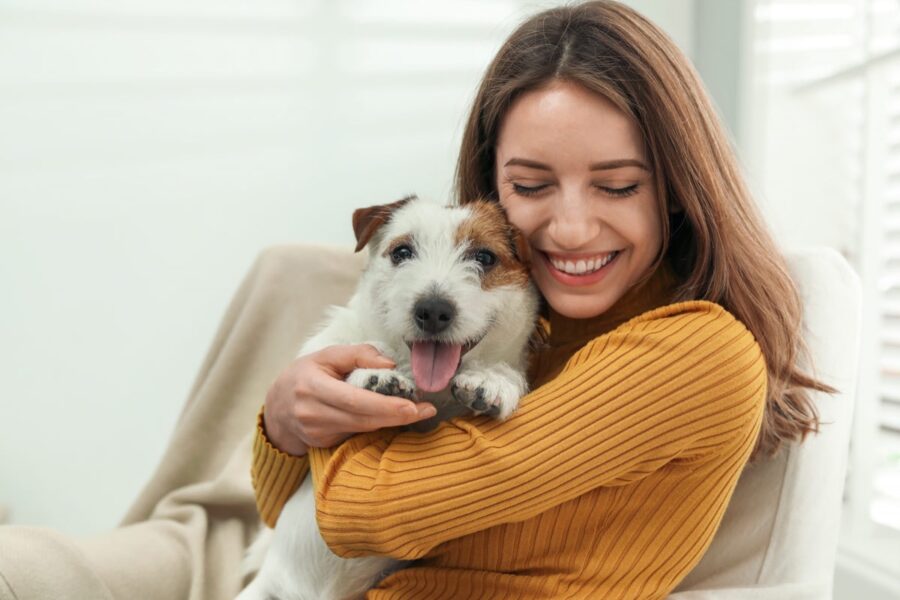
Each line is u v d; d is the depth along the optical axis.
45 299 2.92
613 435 1.02
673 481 1.10
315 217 3.00
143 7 2.82
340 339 1.44
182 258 2.96
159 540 1.81
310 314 2.23
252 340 2.24
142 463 3.04
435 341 1.26
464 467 1.02
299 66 2.92
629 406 1.02
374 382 1.15
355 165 2.98
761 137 2.55
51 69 2.81
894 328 2.25
